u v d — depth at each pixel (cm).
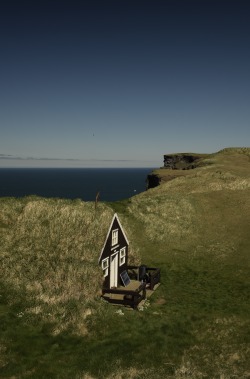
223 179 5891
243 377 1486
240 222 4238
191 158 14662
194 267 3234
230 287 2747
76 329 1792
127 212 4194
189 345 1789
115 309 2117
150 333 1878
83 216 3266
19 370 1402
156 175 9175
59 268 2342
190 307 2298
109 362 1551
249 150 10850
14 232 2781
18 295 1997
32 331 1703
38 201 3419
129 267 2872
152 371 1501
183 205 4547
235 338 1870
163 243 3700
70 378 1404
